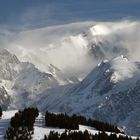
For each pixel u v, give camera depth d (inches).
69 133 3166.8
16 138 3051.2
